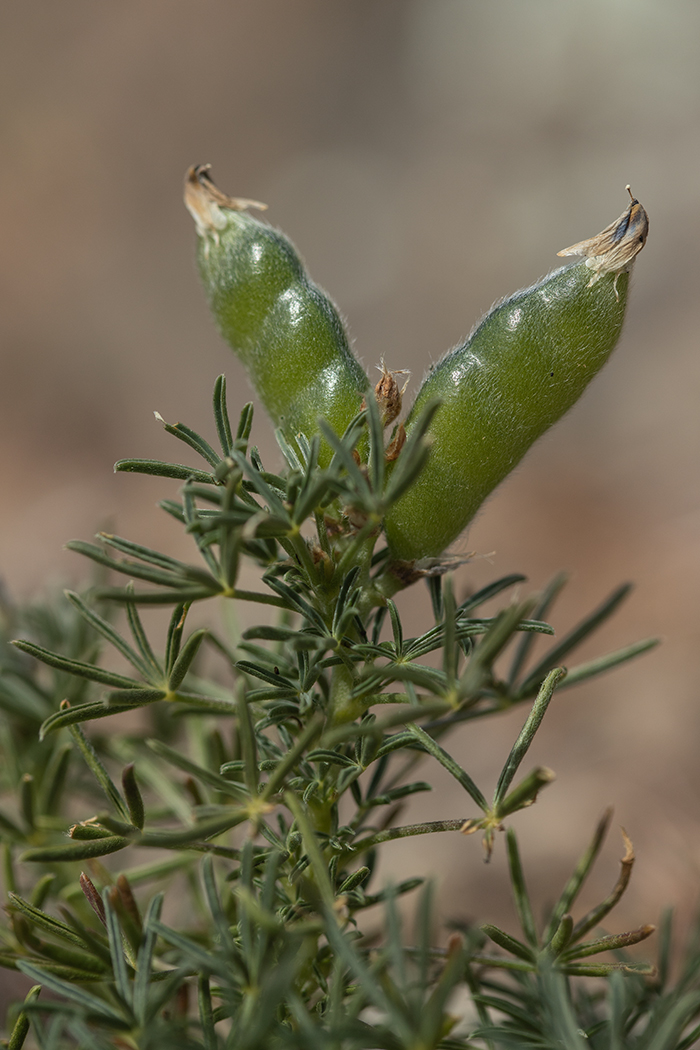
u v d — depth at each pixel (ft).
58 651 1.55
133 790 1.29
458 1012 1.56
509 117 5.55
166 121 6.19
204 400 4.90
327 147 5.95
